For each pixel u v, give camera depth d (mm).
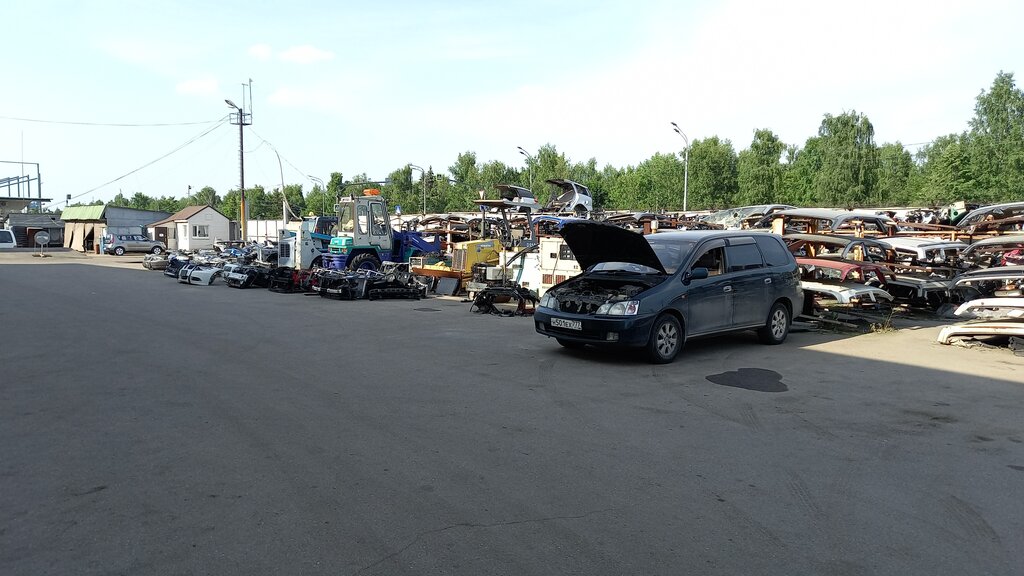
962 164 50844
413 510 3967
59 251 53781
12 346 9484
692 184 53469
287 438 5316
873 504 4121
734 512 3980
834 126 60875
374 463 4762
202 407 6230
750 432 5578
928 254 14391
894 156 67500
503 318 13109
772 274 9914
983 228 17266
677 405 6434
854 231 17141
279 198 75688
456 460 4840
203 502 4055
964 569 3316
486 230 20359
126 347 9453
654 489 4324
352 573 3227
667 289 8523
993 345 9773
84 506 3988
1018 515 3967
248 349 9375
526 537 3629
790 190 61094
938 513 3990
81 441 5207
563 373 7863
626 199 57281
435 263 19641
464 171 73250
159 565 3291
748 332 11148
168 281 22500
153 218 58344
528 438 5363
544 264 15172
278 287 19344
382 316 13367
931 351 9461
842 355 9125
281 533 3652
